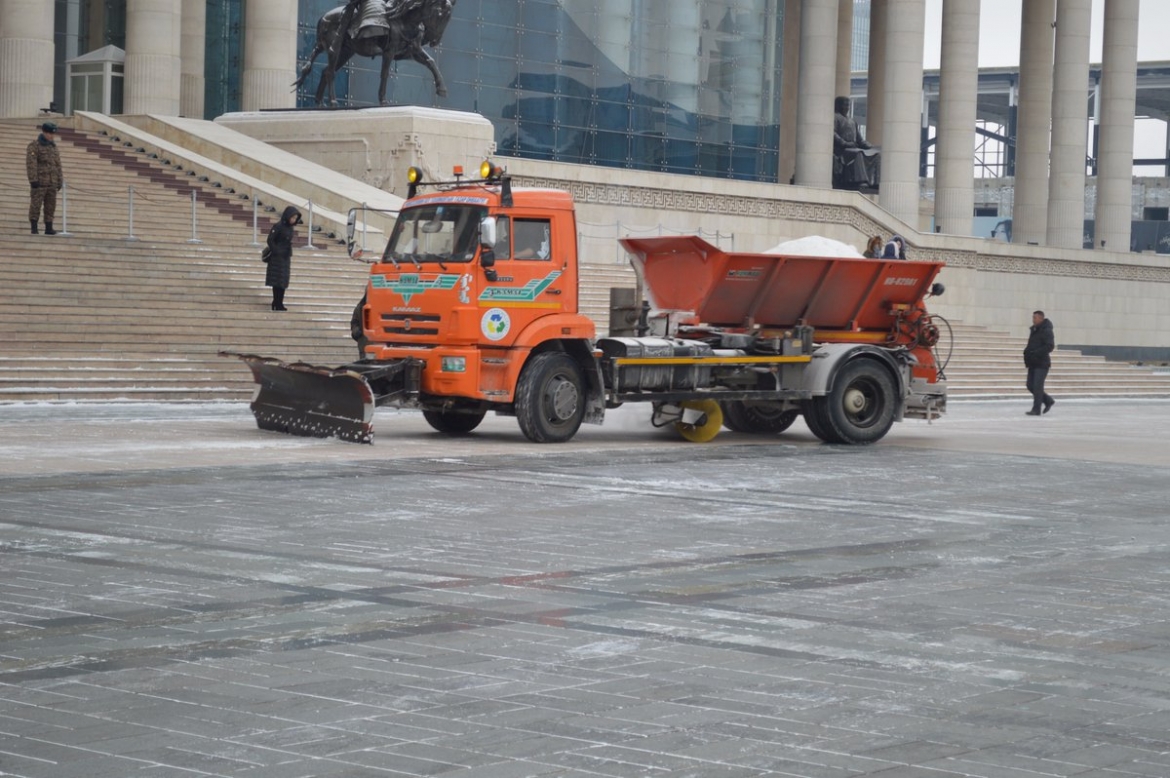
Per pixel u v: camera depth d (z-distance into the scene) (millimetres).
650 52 79625
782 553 13992
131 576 11953
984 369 50312
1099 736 8008
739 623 10719
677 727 7984
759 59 84750
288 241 33750
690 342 25125
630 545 14188
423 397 24000
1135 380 55062
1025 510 17766
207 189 43125
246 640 9820
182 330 31469
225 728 7809
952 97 71250
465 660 9391
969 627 10812
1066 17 76312
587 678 9000
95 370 28953
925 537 15312
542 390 23734
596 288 44656
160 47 54125
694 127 81938
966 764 7453
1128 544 15180
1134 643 10414
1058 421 35750
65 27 61844
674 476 20078
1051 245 77312
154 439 22594
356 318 26859
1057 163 76812
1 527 14211
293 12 58062
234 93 65938
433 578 12203
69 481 17594
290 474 18891
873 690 8883
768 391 25312
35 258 32781
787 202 60094
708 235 57281
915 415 27281
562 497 17531
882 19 88875
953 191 71250
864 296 26875
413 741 7637
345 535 14289
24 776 6961
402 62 70000
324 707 8250
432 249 23797
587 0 76688
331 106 50344
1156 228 120562
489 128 49250
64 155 42938
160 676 8852
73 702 8258
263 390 24406
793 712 8344
